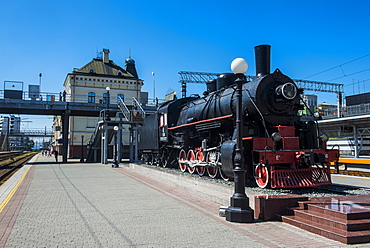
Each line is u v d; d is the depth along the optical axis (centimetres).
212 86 1402
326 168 921
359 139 2062
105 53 4266
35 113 2827
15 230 554
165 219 639
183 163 1460
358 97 3259
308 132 1021
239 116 660
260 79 1002
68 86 4053
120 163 2386
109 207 754
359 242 486
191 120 1345
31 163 2739
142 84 4138
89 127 3794
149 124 1923
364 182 1179
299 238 515
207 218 649
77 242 488
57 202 815
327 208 579
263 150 883
